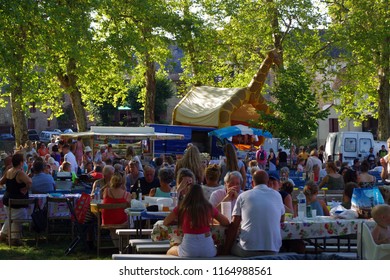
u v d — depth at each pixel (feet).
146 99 156.87
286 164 120.26
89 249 48.70
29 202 50.08
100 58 127.24
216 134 123.65
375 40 147.64
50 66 117.60
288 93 119.44
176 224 36.37
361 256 33.06
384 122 163.12
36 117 308.81
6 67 100.17
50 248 50.03
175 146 130.31
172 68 151.84
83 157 95.86
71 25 112.16
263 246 33.88
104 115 266.57
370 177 58.90
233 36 152.05
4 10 98.07
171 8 150.71
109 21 132.67
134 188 51.49
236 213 34.71
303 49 152.76
